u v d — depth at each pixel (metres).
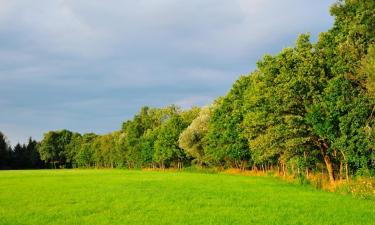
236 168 103.31
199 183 64.12
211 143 98.44
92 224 28.00
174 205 36.78
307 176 60.28
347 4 50.16
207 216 30.42
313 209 33.03
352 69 44.84
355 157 44.19
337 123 46.84
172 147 125.62
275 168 92.81
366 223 26.58
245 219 28.77
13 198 44.78
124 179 79.44
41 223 28.73
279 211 32.34
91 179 81.12
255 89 61.34
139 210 33.97
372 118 44.53
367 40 45.97
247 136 69.88
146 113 169.12
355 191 41.75
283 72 52.53
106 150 187.50
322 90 50.22
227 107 93.56
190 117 135.38
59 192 51.47
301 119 50.97
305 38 53.28
